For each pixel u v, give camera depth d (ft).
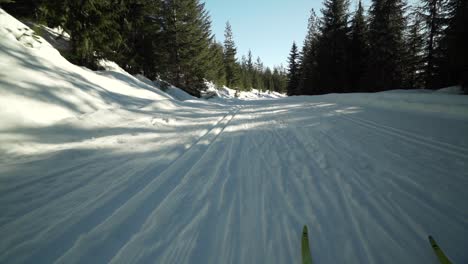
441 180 7.41
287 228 5.34
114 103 21.54
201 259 4.49
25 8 26.81
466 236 4.90
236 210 6.13
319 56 73.10
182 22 64.23
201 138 14.12
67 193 6.97
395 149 10.57
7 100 12.45
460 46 32.04
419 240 4.82
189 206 6.35
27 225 5.42
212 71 91.56
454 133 12.78
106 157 10.26
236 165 9.43
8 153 9.61
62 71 20.27
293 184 7.54
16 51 17.66
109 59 39.40
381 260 4.37
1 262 4.39
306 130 15.52
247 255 4.58
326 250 4.67
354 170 8.43
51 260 4.49
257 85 204.44
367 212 5.83
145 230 5.35
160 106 24.54
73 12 28.89
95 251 4.71
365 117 19.24
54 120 13.89
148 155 10.71
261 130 16.30
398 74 56.59
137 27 45.24
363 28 66.80
